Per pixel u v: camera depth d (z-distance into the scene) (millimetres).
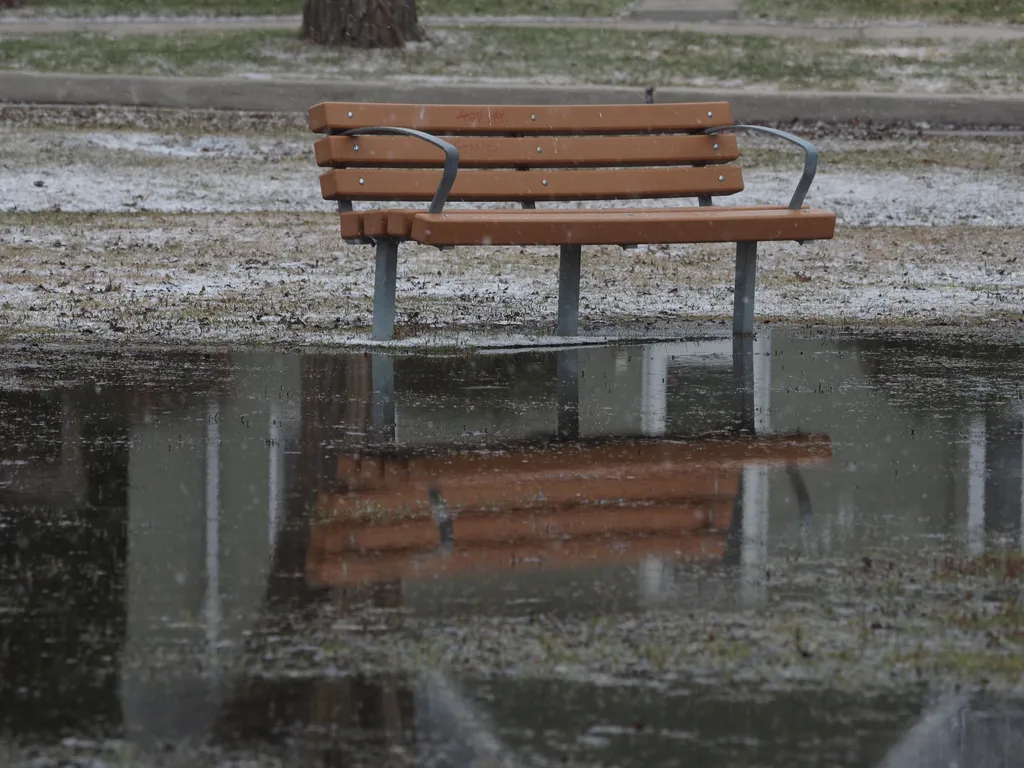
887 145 39719
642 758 7180
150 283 22172
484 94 43750
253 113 42562
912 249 26578
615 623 8852
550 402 14977
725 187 19484
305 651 8414
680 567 9891
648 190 19141
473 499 11477
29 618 8906
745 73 50062
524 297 21875
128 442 13125
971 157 37938
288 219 29641
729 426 14031
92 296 20938
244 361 16859
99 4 62344
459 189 18312
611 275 23953
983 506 11375
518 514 11086
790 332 19094
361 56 52031
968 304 21312
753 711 7688
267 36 54031
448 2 63594
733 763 7148
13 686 7938
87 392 15141
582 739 7367
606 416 14383
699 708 7719
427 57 52406
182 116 41469
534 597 9289
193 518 10906
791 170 36062
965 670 8195
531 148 18703
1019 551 10266
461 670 8156
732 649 8461
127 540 10383
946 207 32031
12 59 49031
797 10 61500
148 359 16844
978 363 17109
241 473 12164
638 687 7957
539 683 7996
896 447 13234
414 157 18188
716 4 62969
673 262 25438
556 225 16797
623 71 50500
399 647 8461
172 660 8281
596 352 17688
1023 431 13859
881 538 10562
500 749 7258
